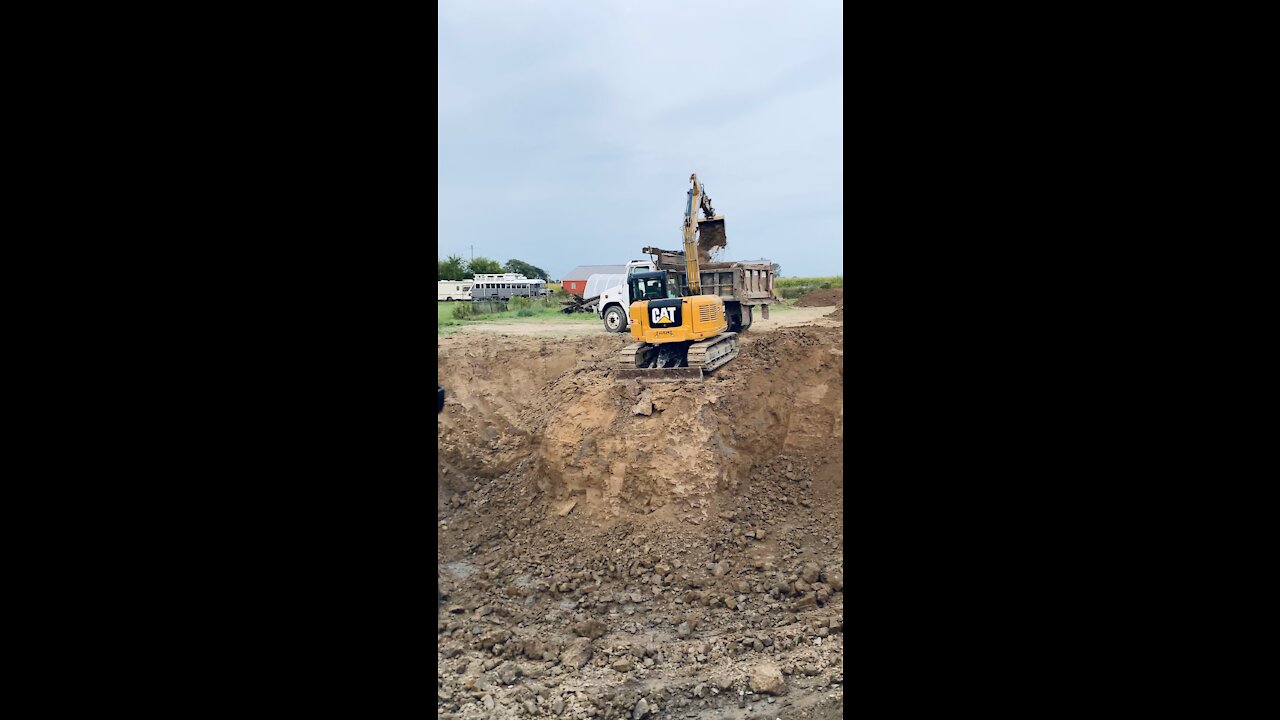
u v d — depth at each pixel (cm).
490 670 702
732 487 1014
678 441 1030
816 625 755
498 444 1224
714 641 733
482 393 1326
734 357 1205
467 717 621
